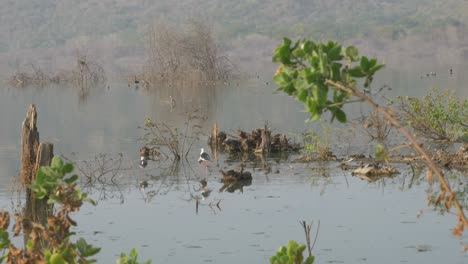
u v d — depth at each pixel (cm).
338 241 1124
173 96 4206
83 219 1304
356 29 13062
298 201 1402
